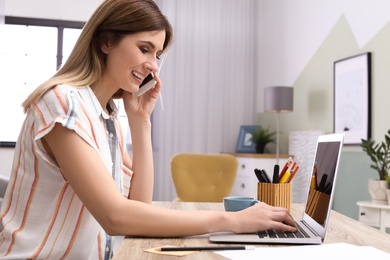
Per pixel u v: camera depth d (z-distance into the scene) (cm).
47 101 107
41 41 557
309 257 86
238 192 474
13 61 552
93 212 102
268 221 110
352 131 379
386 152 304
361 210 297
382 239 110
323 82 432
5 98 550
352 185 377
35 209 111
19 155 114
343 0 398
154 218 104
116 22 115
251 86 561
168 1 542
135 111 143
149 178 142
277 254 89
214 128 551
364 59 362
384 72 342
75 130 102
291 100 458
